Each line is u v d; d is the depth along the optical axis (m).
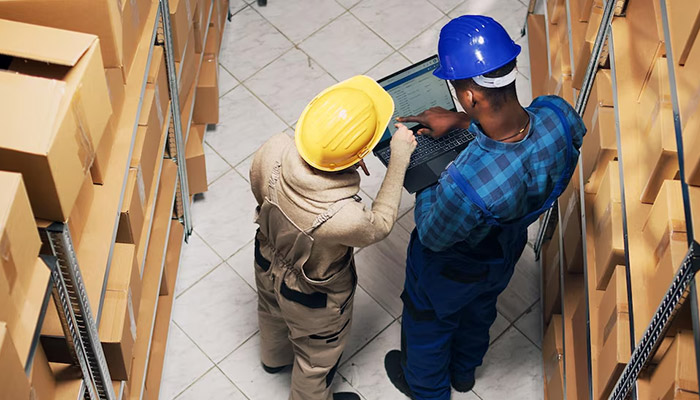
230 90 4.25
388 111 2.49
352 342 3.52
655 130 2.39
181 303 3.59
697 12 1.97
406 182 2.65
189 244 3.75
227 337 3.51
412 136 2.53
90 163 1.98
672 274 2.07
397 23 4.53
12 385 1.62
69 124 1.78
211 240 3.77
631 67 2.71
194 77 3.68
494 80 2.27
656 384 2.08
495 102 2.30
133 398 2.85
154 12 2.80
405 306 3.05
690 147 1.92
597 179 2.92
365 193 3.92
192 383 3.40
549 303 3.46
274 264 2.67
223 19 4.33
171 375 3.41
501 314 3.63
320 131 2.30
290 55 4.39
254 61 4.37
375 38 4.47
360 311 3.59
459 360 3.32
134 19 2.60
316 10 4.57
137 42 2.68
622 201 2.49
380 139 2.61
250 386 3.40
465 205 2.35
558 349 3.20
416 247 2.84
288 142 2.49
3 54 1.93
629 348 2.37
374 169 3.99
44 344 2.03
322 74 4.33
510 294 3.68
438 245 2.55
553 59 3.90
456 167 2.37
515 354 3.53
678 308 1.89
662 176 2.33
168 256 3.56
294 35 4.47
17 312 1.70
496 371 3.48
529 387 3.45
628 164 2.52
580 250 3.06
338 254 2.55
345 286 2.71
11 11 2.09
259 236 2.74
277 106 4.21
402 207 3.87
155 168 3.07
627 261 2.38
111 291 2.45
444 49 2.35
